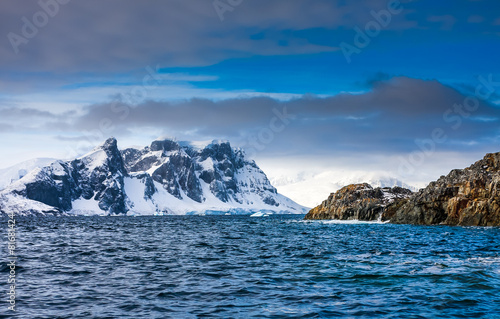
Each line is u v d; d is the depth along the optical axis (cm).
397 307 2898
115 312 2812
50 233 12131
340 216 19462
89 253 6291
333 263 4950
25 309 2881
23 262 5209
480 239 8519
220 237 10038
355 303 3006
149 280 3934
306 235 10362
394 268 4488
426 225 14475
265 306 2945
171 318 2672
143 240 9144
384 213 16862
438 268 4447
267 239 9144
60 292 3419
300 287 3559
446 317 2669
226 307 2928
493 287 3478
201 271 4438
